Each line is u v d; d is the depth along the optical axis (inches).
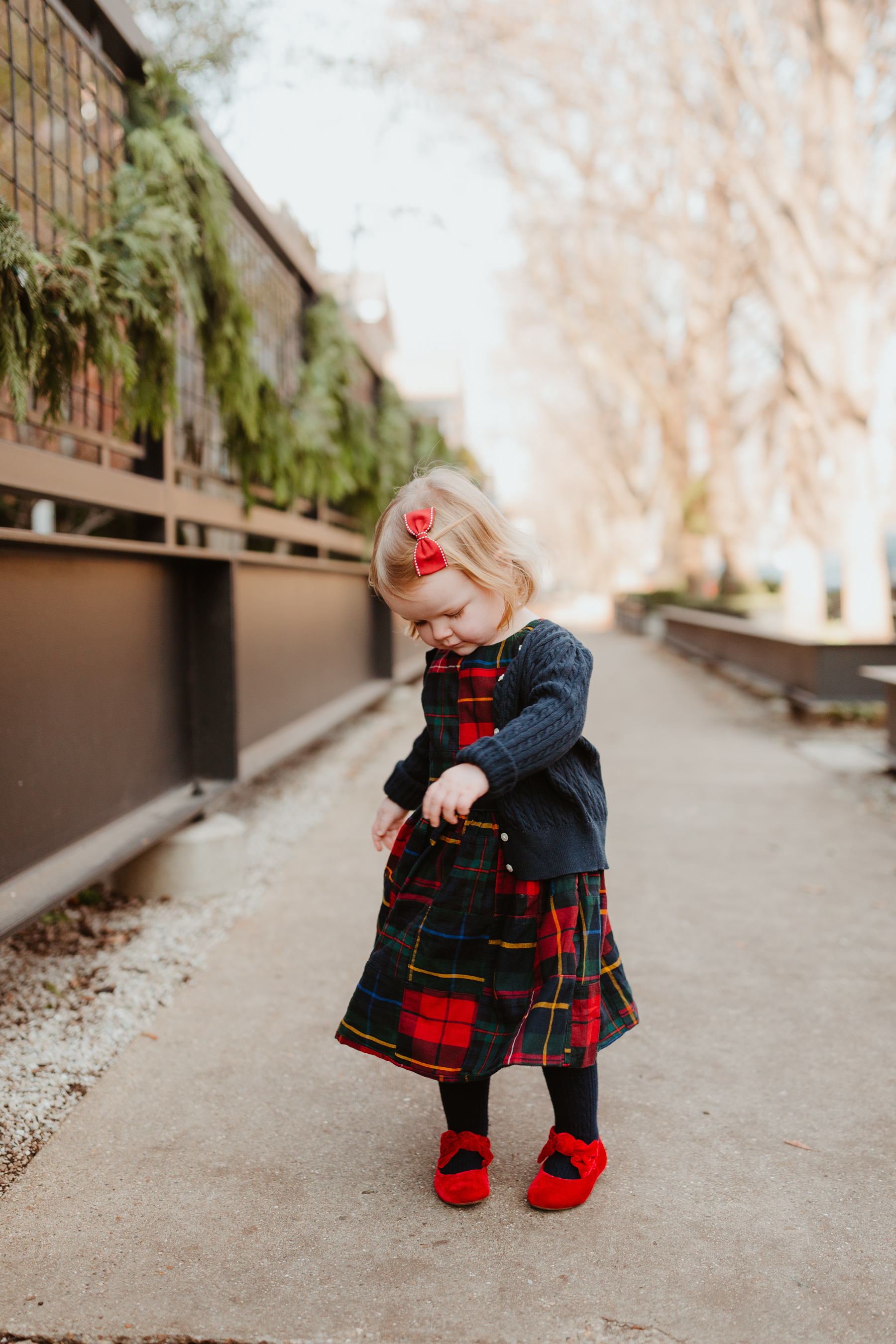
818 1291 67.3
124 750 132.6
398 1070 99.6
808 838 187.3
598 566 2016.5
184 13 178.9
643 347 764.0
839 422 360.2
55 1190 78.9
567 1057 69.0
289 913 143.9
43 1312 65.1
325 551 282.5
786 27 361.4
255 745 193.8
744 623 482.3
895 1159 83.2
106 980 119.5
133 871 149.8
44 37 115.3
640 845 183.6
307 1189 79.3
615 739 305.1
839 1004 114.0
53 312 111.0
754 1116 90.1
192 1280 68.4
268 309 225.8
